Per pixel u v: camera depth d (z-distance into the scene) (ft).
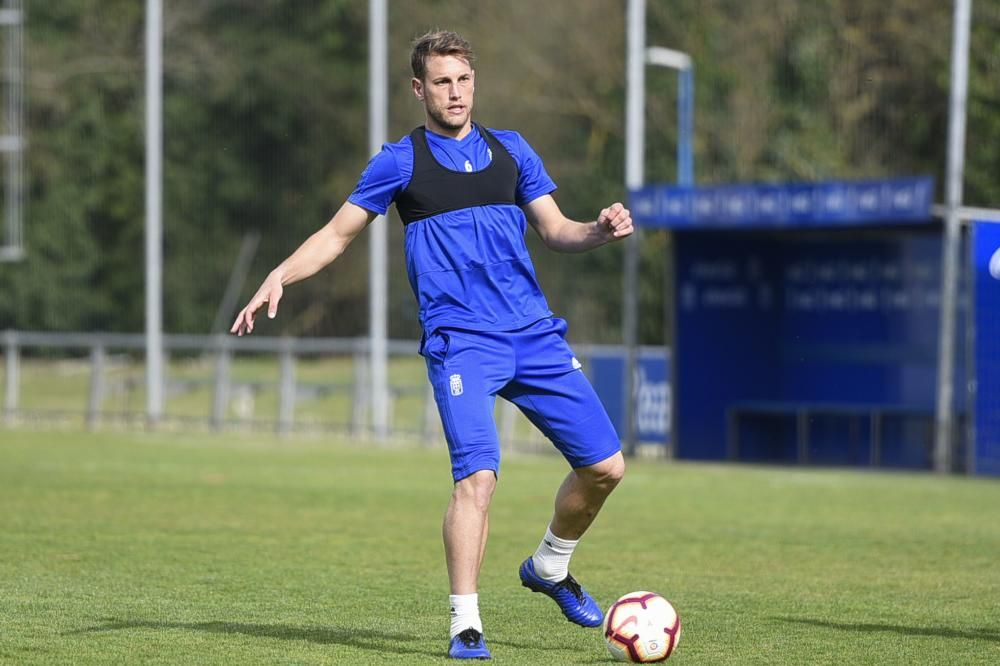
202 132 437.99
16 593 87.10
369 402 257.14
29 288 411.95
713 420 226.99
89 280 421.18
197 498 148.77
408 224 70.90
